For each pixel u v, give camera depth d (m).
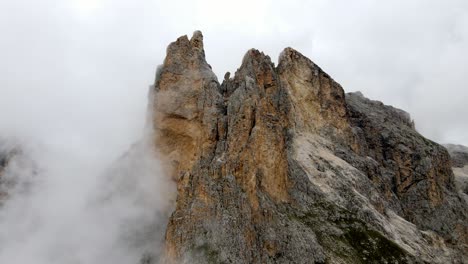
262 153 101.44
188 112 121.12
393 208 129.62
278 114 125.62
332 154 130.25
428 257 106.81
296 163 114.25
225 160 98.00
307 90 145.38
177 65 129.25
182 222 90.44
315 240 92.06
